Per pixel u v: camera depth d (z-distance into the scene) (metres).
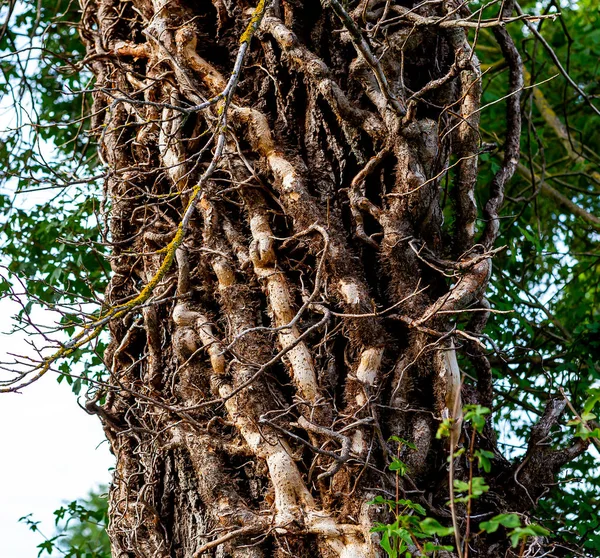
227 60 3.06
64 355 2.20
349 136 2.76
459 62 2.87
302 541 2.37
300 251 2.71
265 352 2.62
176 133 2.94
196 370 2.73
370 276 2.66
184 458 2.68
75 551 4.10
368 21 2.86
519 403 3.82
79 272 4.24
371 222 2.71
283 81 2.89
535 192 4.33
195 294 2.84
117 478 2.89
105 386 2.37
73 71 3.37
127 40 3.37
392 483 2.39
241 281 2.75
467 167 2.85
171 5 3.11
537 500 2.73
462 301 2.56
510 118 3.41
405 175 2.65
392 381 2.53
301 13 2.95
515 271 4.79
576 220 5.90
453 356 2.53
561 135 5.83
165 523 2.72
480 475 2.67
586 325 4.00
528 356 4.27
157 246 2.98
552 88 6.54
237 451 2.56
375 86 2.76
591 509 3.32
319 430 2.41
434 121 2.79
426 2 2.76
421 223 2.67
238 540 2.43
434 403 2.53
